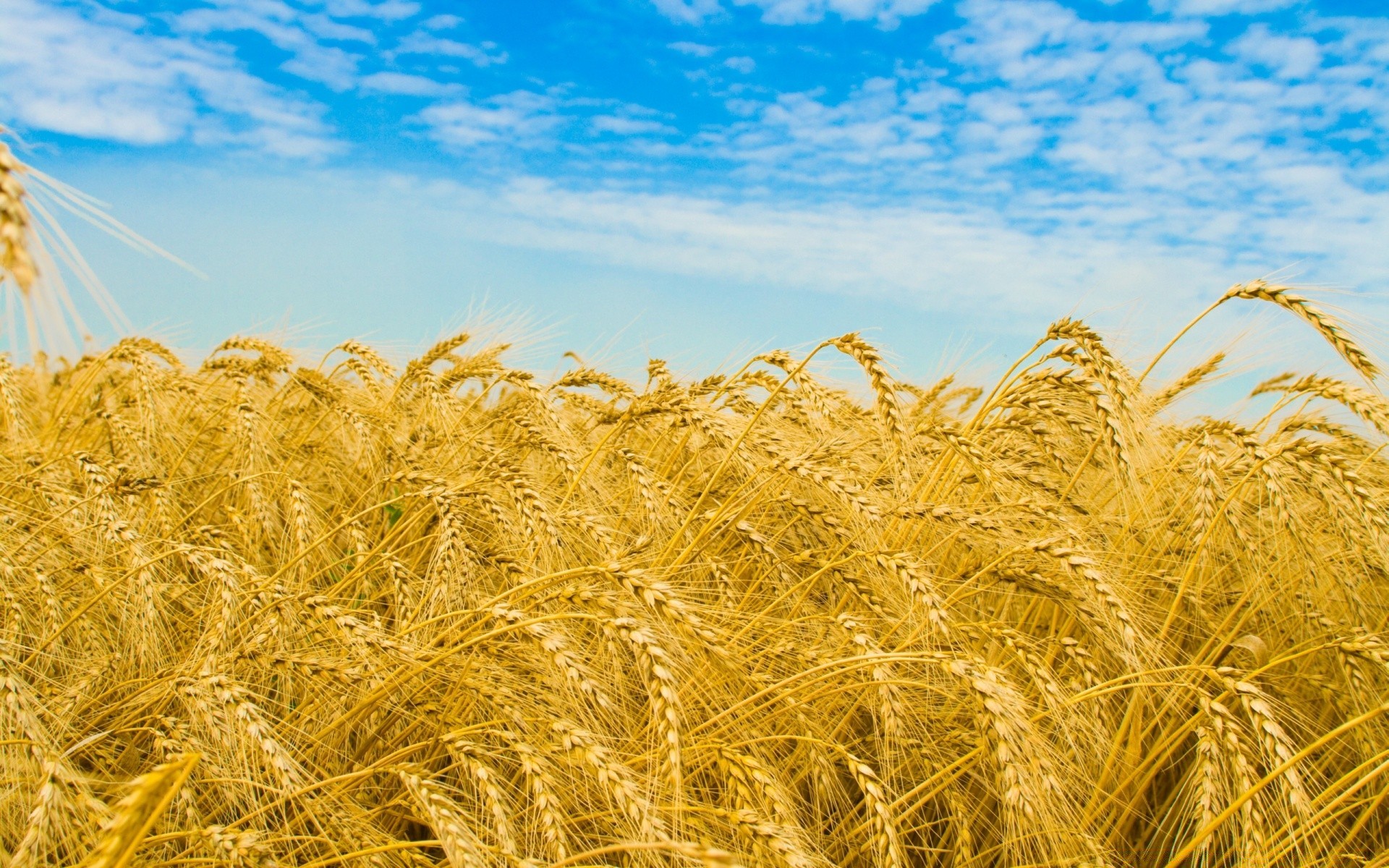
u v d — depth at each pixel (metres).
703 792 0.63
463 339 1.01
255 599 0.63
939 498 0.84
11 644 0.57
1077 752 0.65
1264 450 0.72
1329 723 0.76
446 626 0.65
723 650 0.58
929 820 0.69
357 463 0.94
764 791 0.56
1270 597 0.74
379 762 0.56
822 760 0.63
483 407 1.00
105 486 0.71
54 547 0.72
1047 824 0.57
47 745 0.51
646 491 0.77
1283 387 0.91
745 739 0.61
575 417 0.99
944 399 1.08
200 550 0.63
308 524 0.80
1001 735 0.56
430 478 0.75
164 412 0.96
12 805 0.53
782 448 0.82
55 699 0.60
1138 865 0.69
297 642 0.66
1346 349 0.70
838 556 0.75
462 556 0.67
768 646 0.69
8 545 0.70
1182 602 0.80
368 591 0.79
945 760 0.67
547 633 0.57
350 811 0.57
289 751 0.60
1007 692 0.57
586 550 0.74
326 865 0.56
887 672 0.62
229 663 0.60
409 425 1.01
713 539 0.80
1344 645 0.67
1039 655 0.67
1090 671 0.67
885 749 0.65
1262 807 0.59
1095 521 0.83
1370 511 0.68
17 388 0.92
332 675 0.59
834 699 0.69
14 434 0.91
